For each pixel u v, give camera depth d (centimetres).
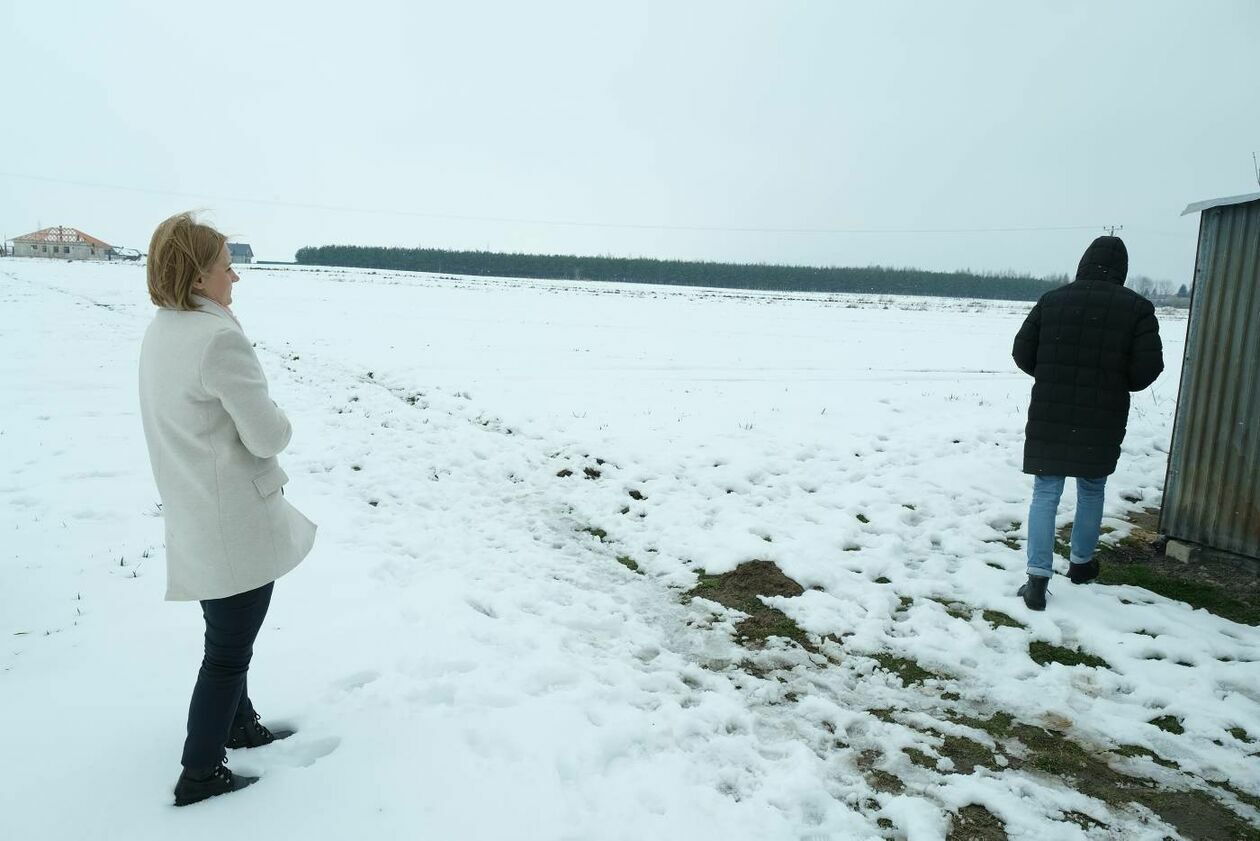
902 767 325
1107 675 399
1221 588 494
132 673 346
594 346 1967
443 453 833
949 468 759
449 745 301
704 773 308
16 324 1784
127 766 273
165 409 239
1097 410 454
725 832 271
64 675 341
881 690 391
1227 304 501
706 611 482
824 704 370
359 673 355
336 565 501
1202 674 394
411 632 405
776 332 2692
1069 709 372
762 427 973
